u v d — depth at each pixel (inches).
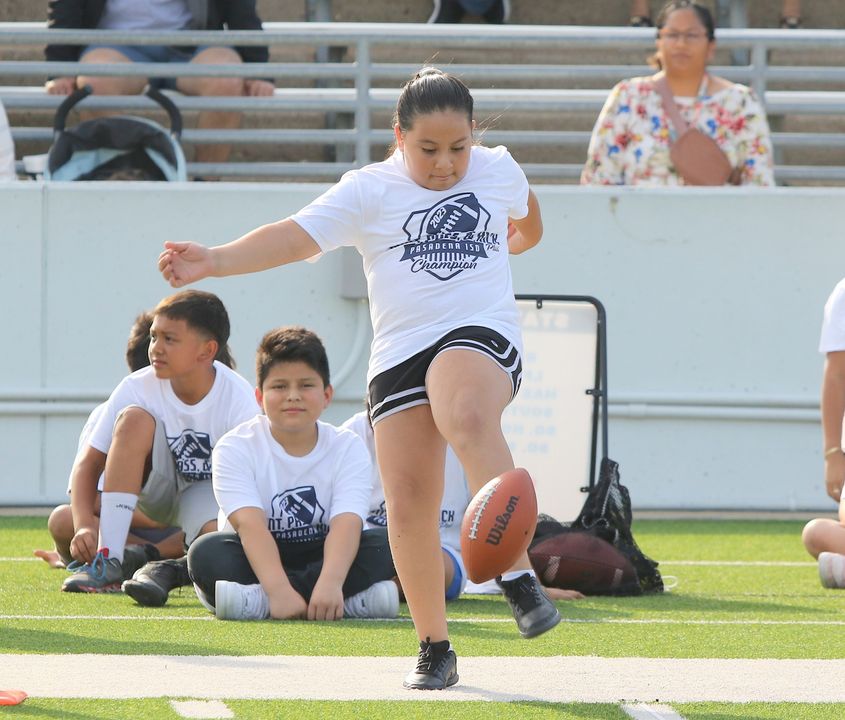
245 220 1246.9
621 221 1256.8
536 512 407.5
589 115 1478.8
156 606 685.3
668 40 1266.0
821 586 824.9
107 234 1243.2
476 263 464.4
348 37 1347.2
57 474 1245.1
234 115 1387.8
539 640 587.2
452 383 442.3
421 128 458.0
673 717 427.2
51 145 1403.8
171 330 733.9
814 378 1268.5
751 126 1269.7
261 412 761.0
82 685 460.1
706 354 1263.5
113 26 1380.4
